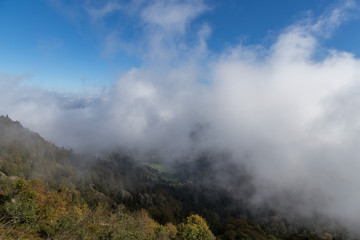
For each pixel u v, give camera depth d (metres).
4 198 43.31
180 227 50.06
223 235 92.75
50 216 39.66
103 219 55.72
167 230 56.84
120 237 37.75
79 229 38.28
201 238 49.19
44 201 47.91
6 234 29.67
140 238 41.19
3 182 57.28
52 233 36.25
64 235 35.62
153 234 49.69
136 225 53.16
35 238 33.41
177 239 49.03
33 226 34.62
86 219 47.19
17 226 33.28
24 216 34.00
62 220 38.78
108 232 39.19
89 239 36.41
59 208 48.16
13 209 34.47
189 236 47.50
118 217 61.59
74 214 49.78
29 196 45.62
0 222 32.59
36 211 38.88
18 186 47.53
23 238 31.25
